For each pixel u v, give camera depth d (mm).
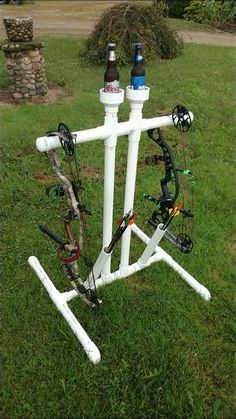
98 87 5945
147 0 15203
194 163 3805
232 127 4734
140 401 1749
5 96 5484
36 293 2271
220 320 2170
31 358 1909
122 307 2178
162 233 2059
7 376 1830
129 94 1736
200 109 5152
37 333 2029
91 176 3475
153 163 2086
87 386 1787
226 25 11945
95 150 3893
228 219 3000
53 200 3059
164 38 7672
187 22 11867
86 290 2039
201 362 1945
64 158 3658
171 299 2256
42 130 4203
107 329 2066
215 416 1729
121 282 2336
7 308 2135
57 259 2492
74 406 1728
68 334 2012
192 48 8852
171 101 5414
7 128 4215
